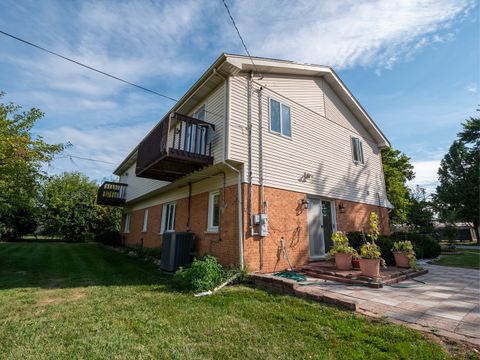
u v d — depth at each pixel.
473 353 2.82
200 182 9.57
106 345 3.10
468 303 4.55
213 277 5.88
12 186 9.30
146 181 13.75
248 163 7.66
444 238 21.28
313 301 4.74
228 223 7.61
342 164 11.16
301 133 9.62
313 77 10.92
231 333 3.42
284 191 8.40
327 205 10.09
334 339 3.22
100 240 21.28
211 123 8.27
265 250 7.39
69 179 28.61
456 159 32.53
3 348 3.02
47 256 11.61
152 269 8.64
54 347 3.05
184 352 2.94
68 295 5.24
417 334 3.27
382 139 13.67
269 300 4.85
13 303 4.67
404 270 7.19
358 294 5.12
